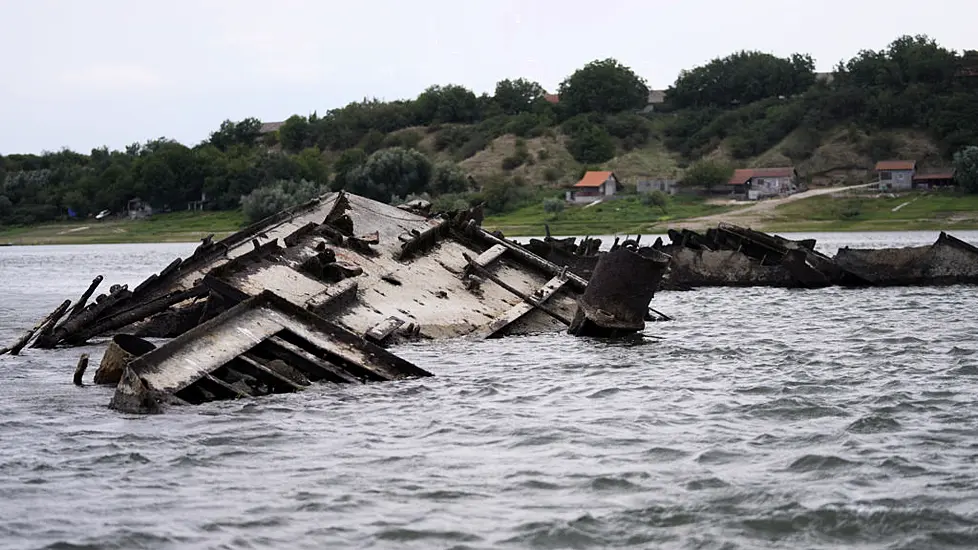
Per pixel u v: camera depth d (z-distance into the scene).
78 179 188.38
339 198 39.00
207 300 34.16
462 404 23.08
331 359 26.00
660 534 15.02
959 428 20.16
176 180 174.62
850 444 19.09
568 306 36.72
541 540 14.85
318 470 18.05
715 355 29.88
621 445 19.38
